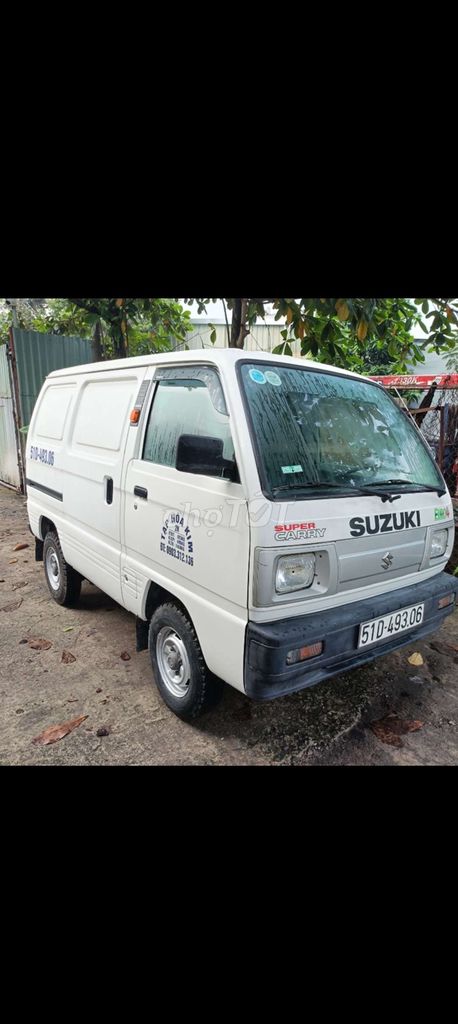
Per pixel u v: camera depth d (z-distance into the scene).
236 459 2.25
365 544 2.47
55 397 4.37
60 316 9.50
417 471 3.09
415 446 3.21
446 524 3.03
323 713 3.03
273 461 2.31
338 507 2.38
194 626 2.57
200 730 2.84
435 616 2.88
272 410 2.44
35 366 8.77
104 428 3.44
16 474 9.35
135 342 7.77
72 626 4.08
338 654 2.33
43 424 4.51
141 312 6.73
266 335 11.00
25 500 8.75
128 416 3.16
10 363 8.62
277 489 2.24
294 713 3.02
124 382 3.33
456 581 3.02
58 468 4.08
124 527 3.15
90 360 9.45
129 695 3.15
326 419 2.70
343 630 2.31
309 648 2.19
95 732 2.80
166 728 2.85
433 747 2.78
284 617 2.25
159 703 3.07
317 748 2.73
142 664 3.52
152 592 3.01
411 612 2.69
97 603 4.55
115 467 3.21
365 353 10.76
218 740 2.77
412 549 2.77
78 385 3.95
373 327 4.63
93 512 3.54
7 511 7.97
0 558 5.77
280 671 2.11
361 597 2.55
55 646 3.75
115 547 3.30
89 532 3.67
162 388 2.90
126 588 3.19
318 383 2.81
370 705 3.13
